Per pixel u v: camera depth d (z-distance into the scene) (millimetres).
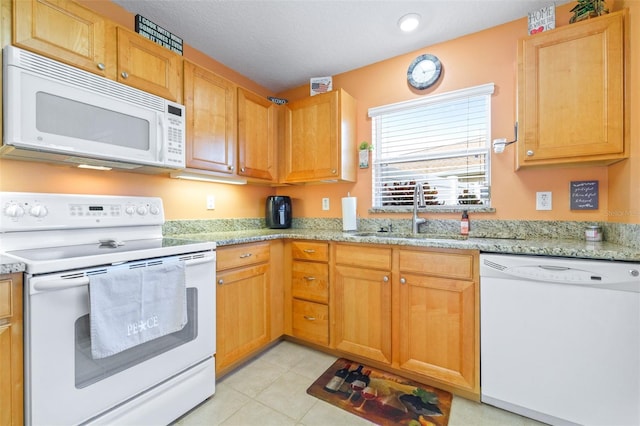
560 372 1336
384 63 2406
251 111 2309
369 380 1783
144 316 1261
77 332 1105
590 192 1695
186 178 2168
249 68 2529
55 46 1266
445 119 2195
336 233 2295
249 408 1531
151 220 1797
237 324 1879
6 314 974
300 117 2492
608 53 1423
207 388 1597
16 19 1168
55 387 1042
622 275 1208
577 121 1488
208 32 2033
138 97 1549
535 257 1389
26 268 1002
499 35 1970
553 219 1798
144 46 1594
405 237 2020
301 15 1866
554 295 1341
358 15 1865
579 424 1307
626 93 1393
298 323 2213
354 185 2543
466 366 1557
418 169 2301
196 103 1868
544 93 1562
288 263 2273
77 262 1093
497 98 1975
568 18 1754
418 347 1704
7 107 1140
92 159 1455
